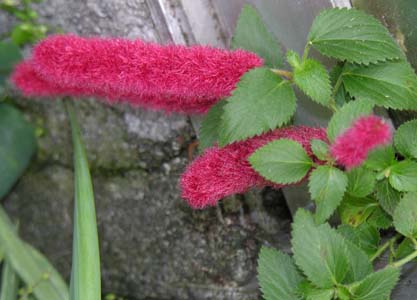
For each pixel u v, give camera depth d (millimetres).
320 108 240
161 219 313
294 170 183
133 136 311
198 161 191
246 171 188
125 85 181
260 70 181
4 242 272
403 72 197
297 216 186
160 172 310
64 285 282
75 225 206
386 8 225
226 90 186
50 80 188
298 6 239
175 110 231
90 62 172
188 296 307
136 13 292
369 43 189
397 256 207
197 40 279
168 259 312
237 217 301
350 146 151
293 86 239
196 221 305
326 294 184
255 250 298
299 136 194
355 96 202
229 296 296
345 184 178
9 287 271
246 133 181
